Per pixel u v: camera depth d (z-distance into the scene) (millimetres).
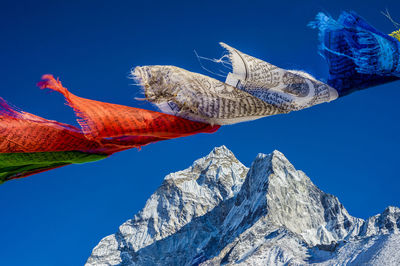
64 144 962
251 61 894
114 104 931
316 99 916
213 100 941
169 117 949
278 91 917
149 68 934
